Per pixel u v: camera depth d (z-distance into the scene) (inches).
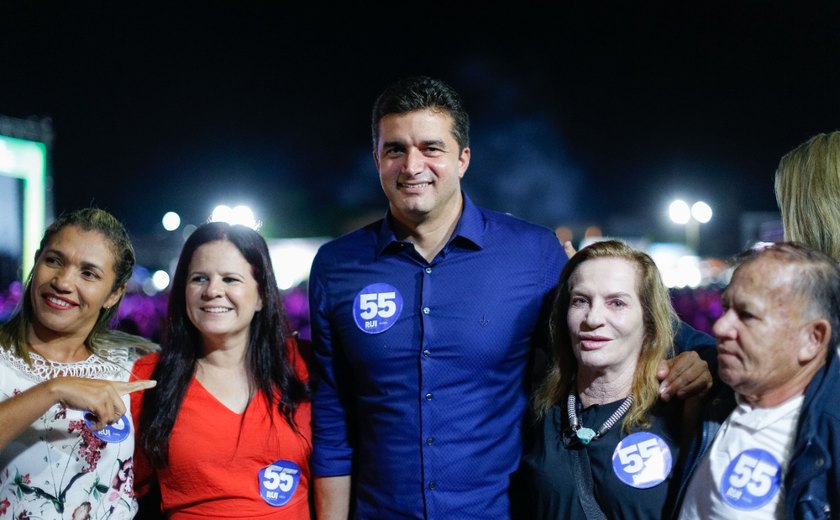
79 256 102.7
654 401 100.7
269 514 109.0
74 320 103.3
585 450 100.9
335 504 118.2
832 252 98.7
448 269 112.5
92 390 94.2
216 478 107.3
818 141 102.0
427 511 108.2
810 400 80.7
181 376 110.7
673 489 95.7
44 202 431.2
